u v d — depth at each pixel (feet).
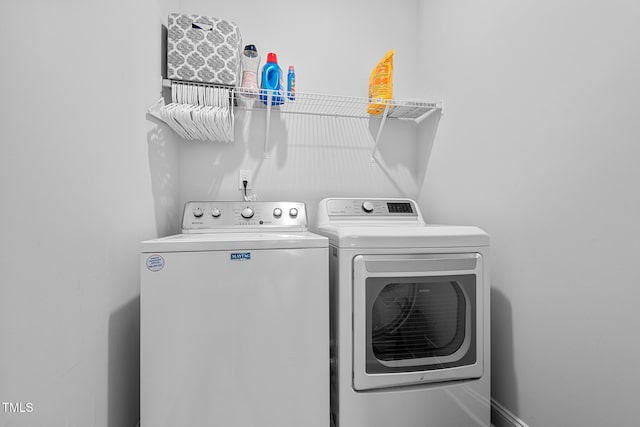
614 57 2.75
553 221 3.37
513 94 3.97
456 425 3.71
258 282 3.23
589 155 2.97
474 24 4.79
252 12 6.00
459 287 3.81
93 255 2.65
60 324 2.18
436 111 5.97
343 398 3.45
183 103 4.71
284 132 6.21
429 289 3.79
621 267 2.70
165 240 3.19
